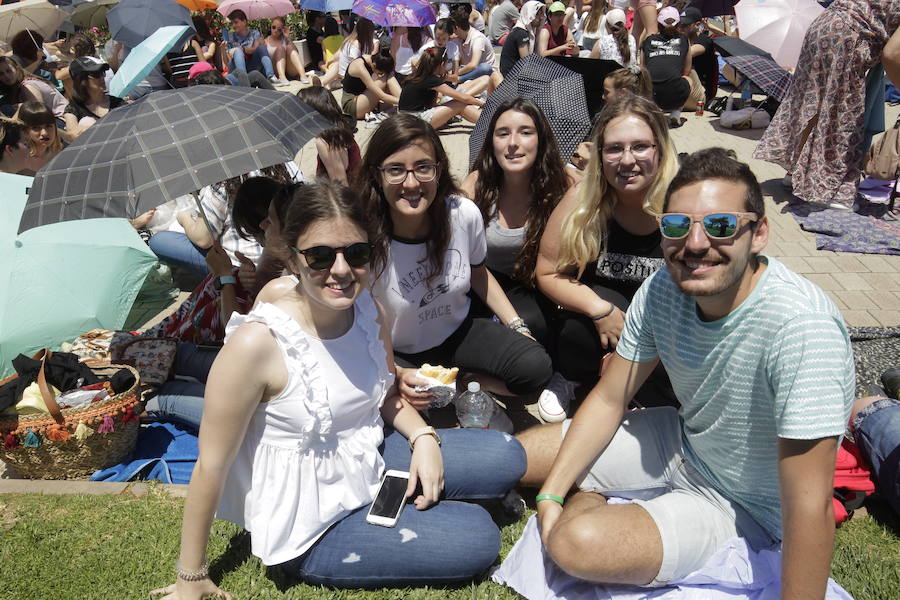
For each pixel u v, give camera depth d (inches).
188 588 96.6
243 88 136.6
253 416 96.3
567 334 144.3
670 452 109.6
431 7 401.1
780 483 86.3
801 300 84.4
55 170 117.7
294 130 131.4
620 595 99.4
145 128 119.0
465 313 142.9
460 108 361.1
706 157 85.7
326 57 526.6
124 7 309.0
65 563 107.8
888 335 178.9
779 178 289.4
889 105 398.6
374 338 102.3
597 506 104.2
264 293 113.7
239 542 111.3
